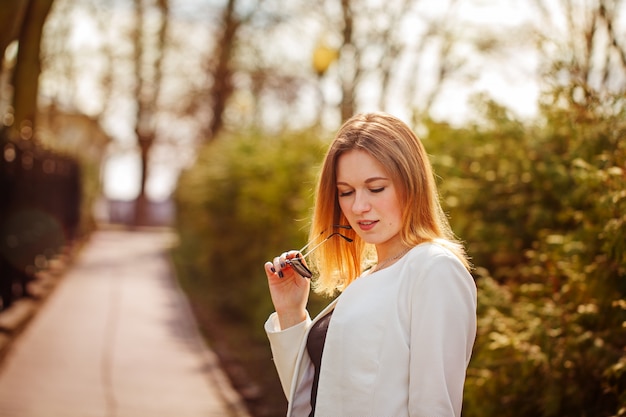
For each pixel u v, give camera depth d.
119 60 29.80
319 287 2.57
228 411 6.03
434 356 1.92
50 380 6.54
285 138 11.23
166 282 15.34
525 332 3.76
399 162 2.12
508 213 5.15
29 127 11.29
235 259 12.18
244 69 22.91
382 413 1.98
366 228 2.16
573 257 3.80
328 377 2.09
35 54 11.06
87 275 15.50
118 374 7.00
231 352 9.02
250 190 10.45
